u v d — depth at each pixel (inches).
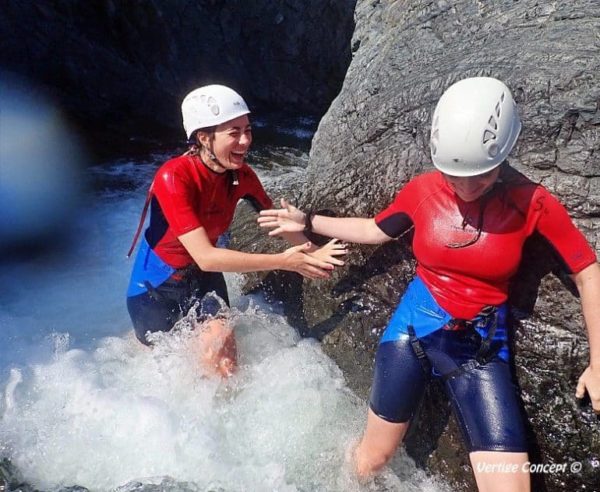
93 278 193.3
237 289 167.2
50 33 347.6
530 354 114.2
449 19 155.9
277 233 131.5
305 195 163.8
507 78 125.2
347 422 128.0
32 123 318.0
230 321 141.6
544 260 113.7
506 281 109.9
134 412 129.4
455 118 98.5
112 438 127.0
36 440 127.0
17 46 338.0
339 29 385.1
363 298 138.1
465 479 115.6
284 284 157.2
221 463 122.6
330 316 142.7
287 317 153.6
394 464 122.3
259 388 135.1
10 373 142.9
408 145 139.2
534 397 112.4
